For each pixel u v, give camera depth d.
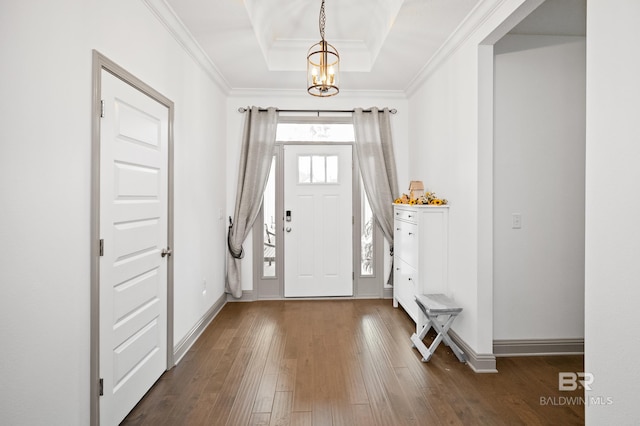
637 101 1.30
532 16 2.50
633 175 1.32
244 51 3.21
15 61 1.25
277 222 4.46
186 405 2.09
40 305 1.37
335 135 4.48
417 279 3.11
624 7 1.35
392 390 2.26
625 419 1.36
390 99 4.46
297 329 3.38
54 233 1.43
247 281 4.42
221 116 4.08
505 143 2.74
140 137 2.11
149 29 2.26
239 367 2.58
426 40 2.98
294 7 3.06
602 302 1.45
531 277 2.77
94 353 1.67
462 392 2.24
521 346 2.78
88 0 1.64
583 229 2.78
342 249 4.49
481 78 2.56
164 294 2.46
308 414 2.00
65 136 1.49
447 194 3.16
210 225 3.62
